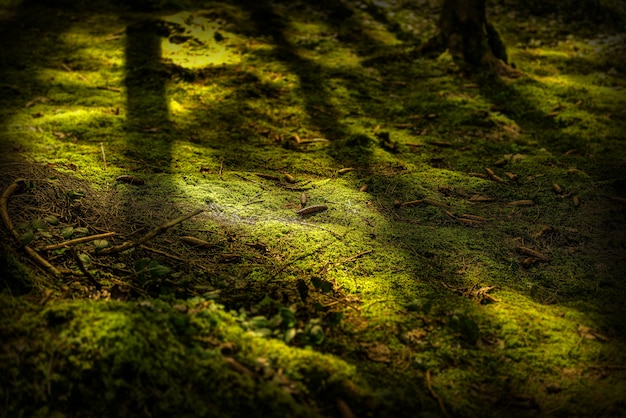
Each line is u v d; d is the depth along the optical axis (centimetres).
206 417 245
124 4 1089
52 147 547
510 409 288
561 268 418
